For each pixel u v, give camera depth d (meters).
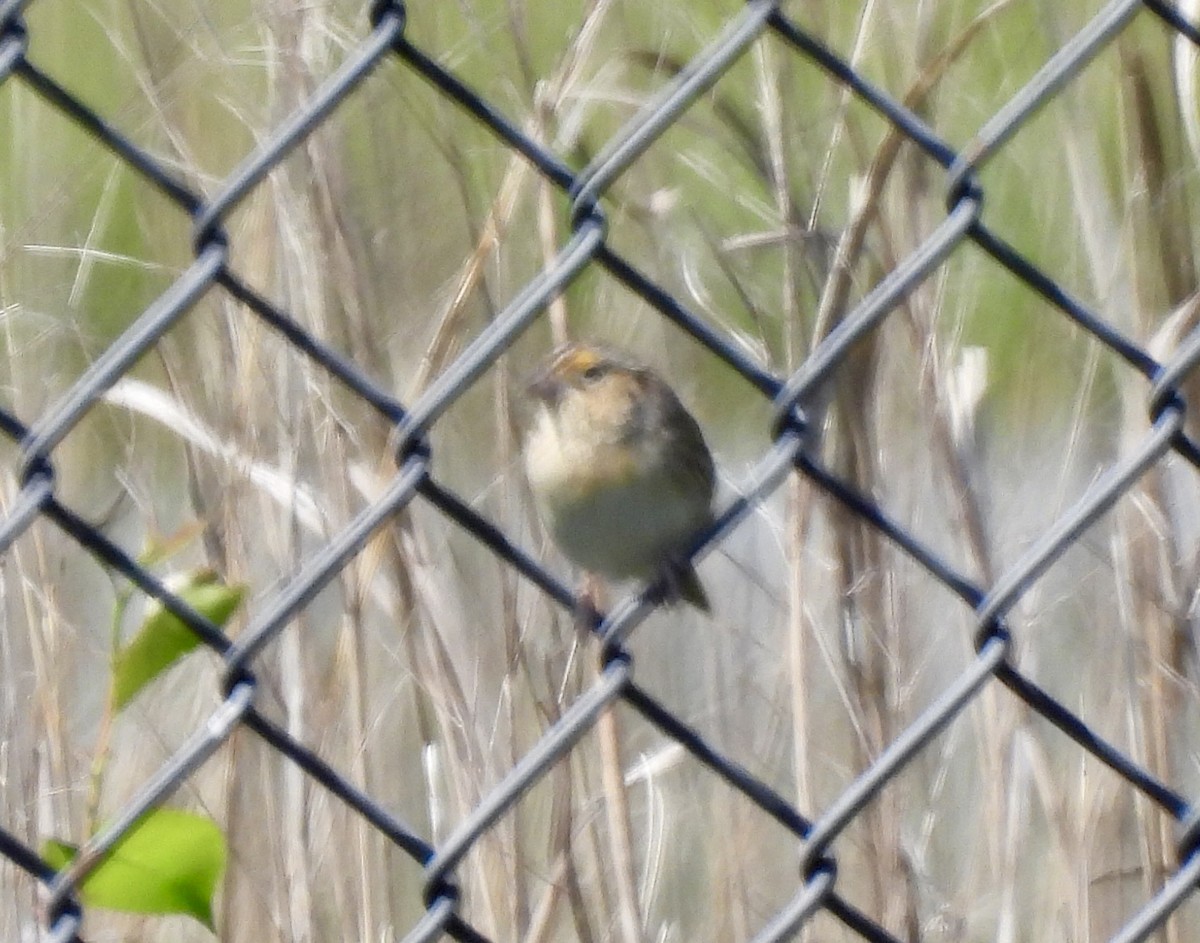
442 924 3.94
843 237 5.60
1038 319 7.39
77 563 6.97
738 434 8.56
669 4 6.64
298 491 6.07
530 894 6.83
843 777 6.39
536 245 6.91
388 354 6.34
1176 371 4.16
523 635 6.48
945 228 4.01
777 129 5.89
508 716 6.23
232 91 6.40
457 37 7.30
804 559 6.40
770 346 6.48
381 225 6.57
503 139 3.83
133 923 6.26
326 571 3.81
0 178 7.70
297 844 6.09
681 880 7.16
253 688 3.82
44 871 3.71
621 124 6.78
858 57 5.82
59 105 3.60
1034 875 7.11
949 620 6.77
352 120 6.69
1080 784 6.34
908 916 6.27
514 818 6.17
